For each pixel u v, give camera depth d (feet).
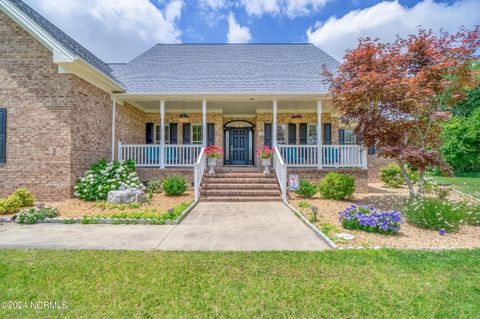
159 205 27.35
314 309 9.32
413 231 18.92
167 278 11.51
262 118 48.57
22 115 28.86
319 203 29.32
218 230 19.43
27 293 10.30
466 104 87.97
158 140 49.37
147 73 43.73
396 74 25.04
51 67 28.91
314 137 48.32
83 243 16.29
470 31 25.02
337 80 28.91
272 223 21.50
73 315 8.98
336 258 13.73
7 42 28.89
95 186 28.86
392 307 9.45
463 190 39.06
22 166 28.76
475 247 15.75
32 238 17.22
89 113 32.24
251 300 9.86
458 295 10.25
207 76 43.01
